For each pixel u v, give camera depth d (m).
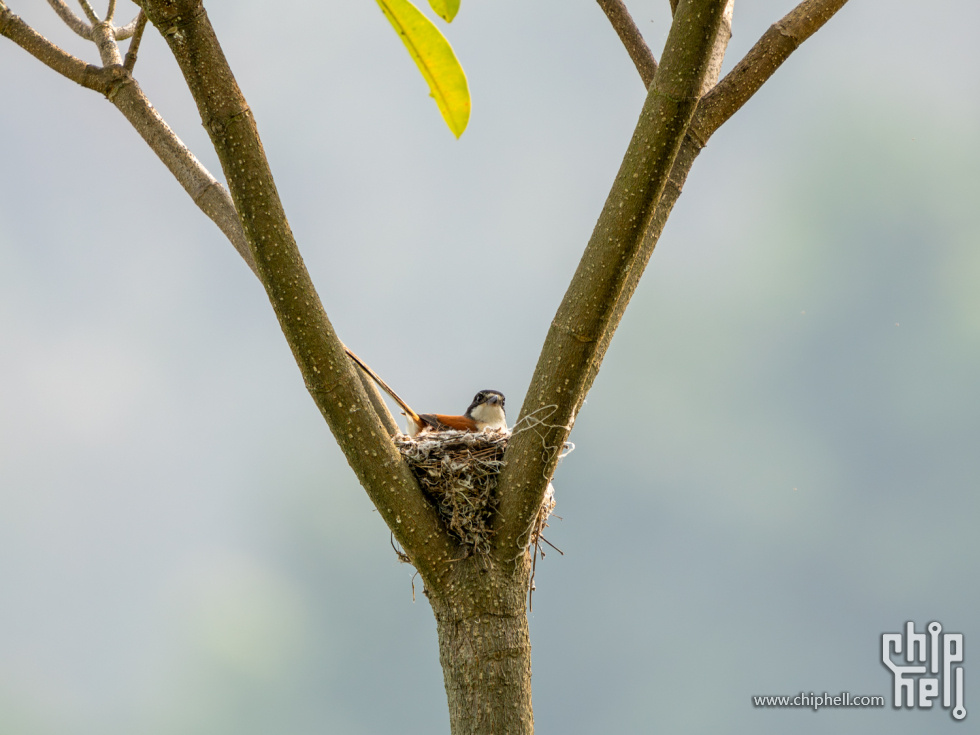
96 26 10.20
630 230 6.72
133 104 9.24
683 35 6.46
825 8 8.87
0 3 9.18
